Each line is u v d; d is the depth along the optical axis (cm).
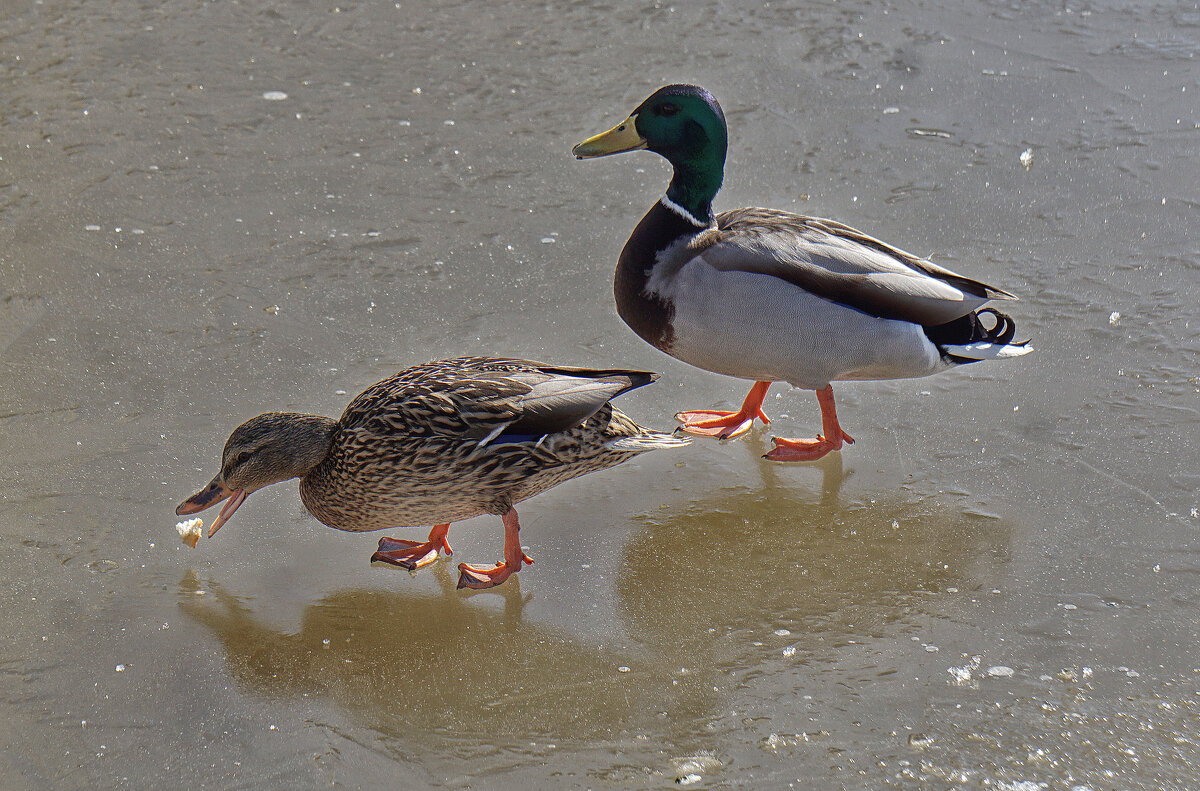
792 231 665
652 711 504
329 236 898
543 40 1234
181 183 968
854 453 684
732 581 587
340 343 770
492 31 1253
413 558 602
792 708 503
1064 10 1285
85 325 778
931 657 531
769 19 1276
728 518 636
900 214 927
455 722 499
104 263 852
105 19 1265
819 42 1223
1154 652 530
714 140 658
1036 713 497
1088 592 570
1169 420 691
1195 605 558
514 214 937
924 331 664
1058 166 991
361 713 503
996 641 540
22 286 820
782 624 556
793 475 670
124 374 730
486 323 798
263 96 1116
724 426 709
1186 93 1103
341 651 539
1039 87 1124
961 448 681
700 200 669
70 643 534
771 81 1146
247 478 577
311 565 598
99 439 670
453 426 558
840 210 933
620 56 1200
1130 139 1029
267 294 821
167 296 815
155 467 649
